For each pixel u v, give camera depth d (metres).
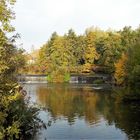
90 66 121.06
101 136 26.95
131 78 48.91
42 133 27.19
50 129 29.23
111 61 96.88
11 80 16.06
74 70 122.25
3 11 13.58
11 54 16.41
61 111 40.25
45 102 49.66
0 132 16.83
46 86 89.44
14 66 17.55
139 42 55.53
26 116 23.88
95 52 122.56
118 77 70.88
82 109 42.03
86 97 57.31
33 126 25.58
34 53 153.88
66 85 93.69
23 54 19.38
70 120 33.94
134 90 50.00
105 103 48.28
